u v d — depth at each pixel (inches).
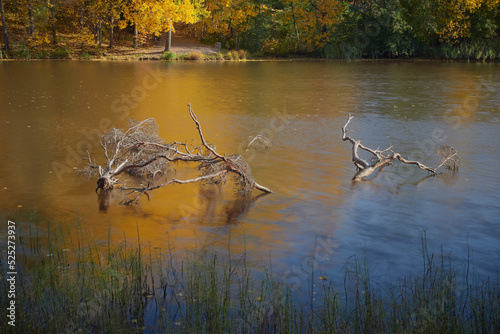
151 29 1788.9
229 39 2059.5
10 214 319.0
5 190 368.8
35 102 799.7
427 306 193.9
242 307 200.2
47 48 1760.6
